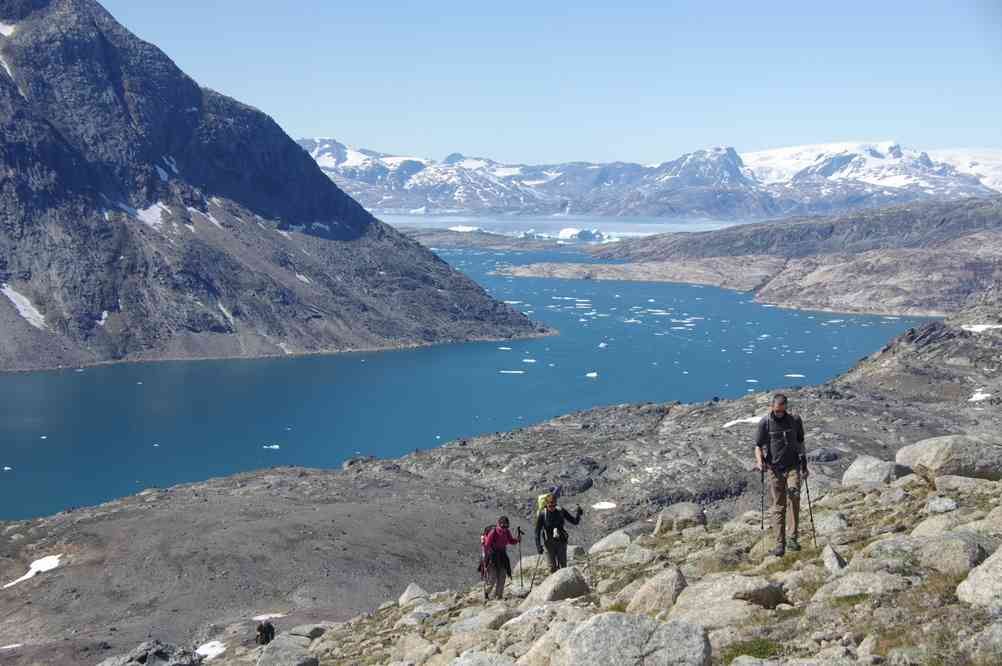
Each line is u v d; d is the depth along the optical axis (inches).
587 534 4923.7
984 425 6407.5
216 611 3329.2
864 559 647.8
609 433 6963.6
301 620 3038.9
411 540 4180.6
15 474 7568.9
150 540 3971.5
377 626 1211.2
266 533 4042.8
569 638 550.0
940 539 633.0
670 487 5442.9
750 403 7317.9
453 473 5925.2
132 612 3366.1
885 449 5772.6
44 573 3782.0
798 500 818.8
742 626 602.2
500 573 1098.1
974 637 476.1
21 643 3152.1
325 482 5378.9
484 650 752.3
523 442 6688.0
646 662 522.0
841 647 518.9
